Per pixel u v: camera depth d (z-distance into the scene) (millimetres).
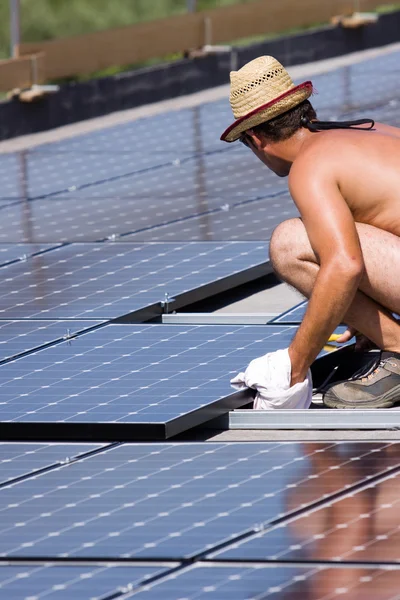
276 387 15469
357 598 10211
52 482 13250
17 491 13031
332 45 54562
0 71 41250
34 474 13539
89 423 14672
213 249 22938
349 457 13523
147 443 14438
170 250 23047
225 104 42531
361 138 15453
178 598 10445
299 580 10609
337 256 14719
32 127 42406
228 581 10695
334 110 37500
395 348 15992
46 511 12453
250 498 12469
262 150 15922
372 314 15883
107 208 27500
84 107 44406
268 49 51594
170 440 14977
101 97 45062
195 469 13430
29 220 26609
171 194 28672
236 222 25281
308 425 15453
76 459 13977
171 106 46406
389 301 15633
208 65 49531
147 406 15117
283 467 13305
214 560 11125
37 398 15617
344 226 14812
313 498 12367
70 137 38125
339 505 12148
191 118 39969
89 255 23031
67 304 19891
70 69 43844
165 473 13344
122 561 11234
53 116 43125
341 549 11172
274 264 16156
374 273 15422
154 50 47312
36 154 35375
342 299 14844
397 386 15852
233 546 11383
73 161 33844
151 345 17672
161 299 19828
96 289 20656
